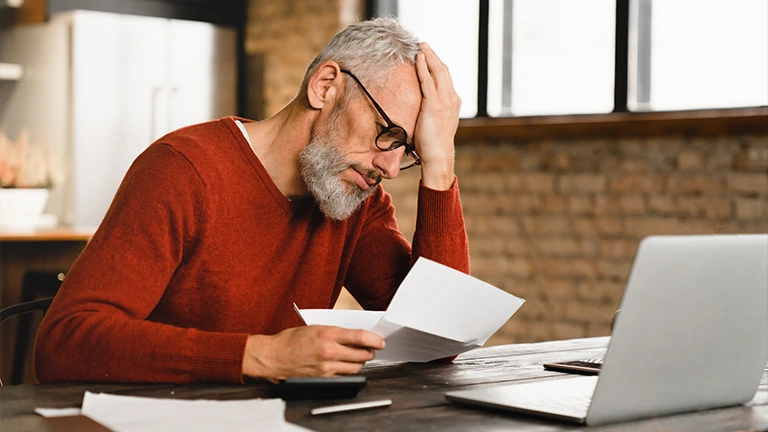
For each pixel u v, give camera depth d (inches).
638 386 47.5
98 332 55.8
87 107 199.2
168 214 62.7
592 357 70.4
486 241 183.3
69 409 48.4
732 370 52.0
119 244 60.1
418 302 56.3
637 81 163.8
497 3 183.6
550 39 175.8
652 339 47.0
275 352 54.1
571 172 171.0
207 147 66.2
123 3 206.7
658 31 161.0
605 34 167.3
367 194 68.5
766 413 51.5
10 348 156.4
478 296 57.8
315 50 206.8
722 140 151.6
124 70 203.5
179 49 210.5
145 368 55.1
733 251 49.6
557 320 173.5
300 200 71.4
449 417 48.1
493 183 182.1
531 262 176.9
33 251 159.0
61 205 201.2
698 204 154.7
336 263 75.7
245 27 220.2
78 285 58.4
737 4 151.0
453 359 67.8
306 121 68.8
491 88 184.5
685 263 47.4
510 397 51.3
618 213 164.9
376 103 65.2
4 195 173.8
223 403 49.1
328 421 46.7
